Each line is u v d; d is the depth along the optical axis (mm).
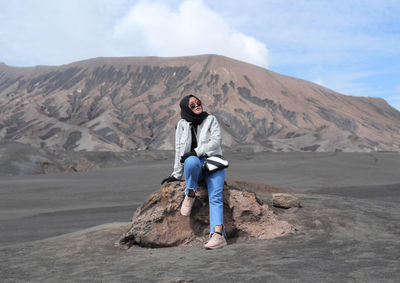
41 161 45688
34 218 10305
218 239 3875
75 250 4152
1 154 43438
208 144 4012
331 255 3139
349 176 22844
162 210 4297
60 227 8312
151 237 4184
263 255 3303
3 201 14438
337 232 4219
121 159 57812
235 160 38125
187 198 4105
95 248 4215
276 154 41969
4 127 193500
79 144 158250
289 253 3316
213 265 3039
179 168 4332
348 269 2645
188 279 2625
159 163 38781
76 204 13500
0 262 3695
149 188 17688
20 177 26062
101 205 12867
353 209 5660
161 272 2910
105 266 3277
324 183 19531
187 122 4125
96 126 196125
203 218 4363
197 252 3742
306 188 17547
